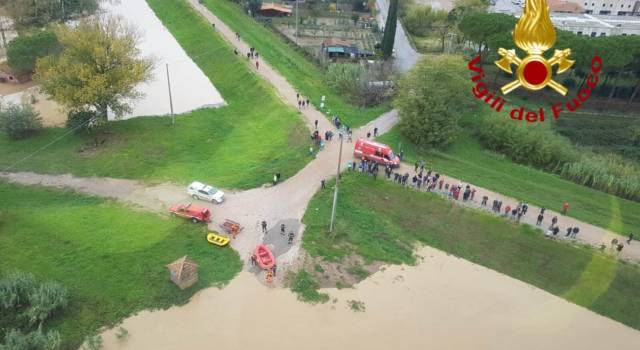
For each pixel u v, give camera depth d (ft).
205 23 369.71
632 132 291.79
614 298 156.15
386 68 309.22
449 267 169.48
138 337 133.80
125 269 152.87
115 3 411.75
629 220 190.70
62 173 206.28
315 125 242.37
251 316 142.61
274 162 216.13
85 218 175.42
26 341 120.16
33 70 293.64
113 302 142.10
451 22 407.85
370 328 142.51
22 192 191.31
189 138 241.96
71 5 358.43
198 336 135.44
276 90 279.90
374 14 497.87
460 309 152.05
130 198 189.57
